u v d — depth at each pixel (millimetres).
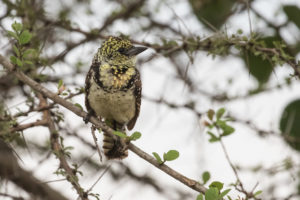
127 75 10062
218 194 6918
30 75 9375
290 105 10930
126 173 11359
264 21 11523
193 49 9414
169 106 10852
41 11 10977
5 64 7648
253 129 10398
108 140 10000
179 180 7207
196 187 7191
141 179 11445
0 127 8797
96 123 7984
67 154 8484
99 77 9836
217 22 11688
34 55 9336
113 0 11992
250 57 11133
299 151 10344
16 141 10422
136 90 10188
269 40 11328
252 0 11547
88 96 9992
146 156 7266
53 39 10953
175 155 7156
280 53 8805
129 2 11898
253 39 8812
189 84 11156
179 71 11461
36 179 10141
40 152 10766
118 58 10273
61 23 10719
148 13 12336
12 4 10367
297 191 10039
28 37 7512
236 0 11820
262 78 11234
